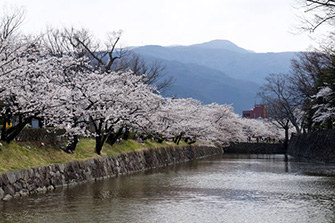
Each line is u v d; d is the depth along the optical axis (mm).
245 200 16484
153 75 40719
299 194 18219
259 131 90688
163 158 39031
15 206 14250
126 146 32000
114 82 25594
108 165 25625
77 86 21703
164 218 12797
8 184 15609
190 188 20156
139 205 15078
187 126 43906
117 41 32812
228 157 56812
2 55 16328
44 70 18984
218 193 18453
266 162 43312
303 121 62062
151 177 25469
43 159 19328
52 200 15680
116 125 26188
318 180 24266
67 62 22297
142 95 27016
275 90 64375
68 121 21844
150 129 33812
